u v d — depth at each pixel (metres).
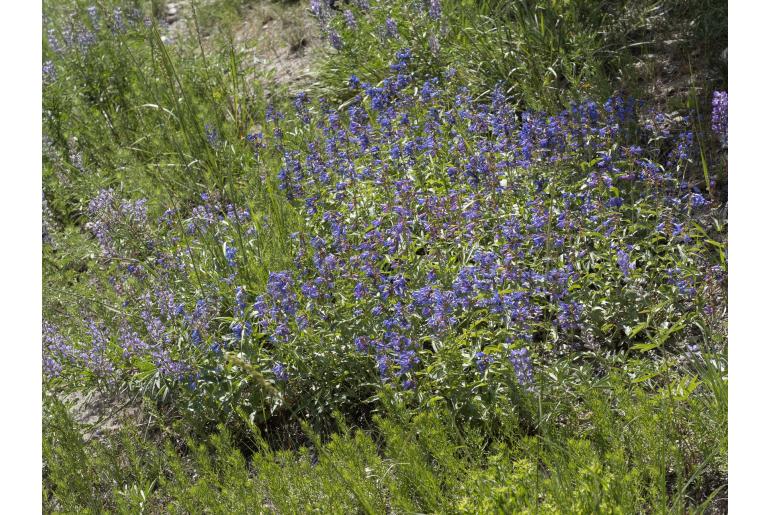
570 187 5.31
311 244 4.93
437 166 5.77
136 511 4.46
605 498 3.34
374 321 4.77
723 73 6.26
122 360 5.46
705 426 3.91
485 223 5.27
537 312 4.66
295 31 9.60
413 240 5.32
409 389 4.44
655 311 4.71
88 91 8.91
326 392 4.84
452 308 4.50
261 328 5.20
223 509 4.08
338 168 5.93
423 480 3.78
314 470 4.15
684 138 5.40
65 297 6.08
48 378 5.42
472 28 7.23
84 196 7.28
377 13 7.92
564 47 6.91
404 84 6.52
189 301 5.53
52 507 4.80
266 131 7.40
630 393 4.29
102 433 5.35
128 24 9.81
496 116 5.88
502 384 4.32
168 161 7.44
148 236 6.11
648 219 5.32
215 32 10.23
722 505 3.74
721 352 4.31
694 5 6.82
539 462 3.97
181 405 5.09
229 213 6.14
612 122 5.73
